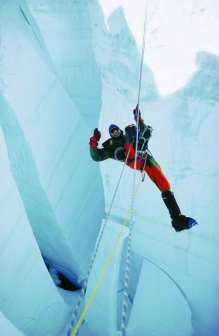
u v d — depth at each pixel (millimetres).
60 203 6277
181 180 4328
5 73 5203
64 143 6148
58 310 5836
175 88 4398
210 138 4020
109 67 5438
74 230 6812
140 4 4719
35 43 6277
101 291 5039
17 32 5566
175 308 4664
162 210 4684
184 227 2430
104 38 5492
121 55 5121
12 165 6145
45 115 5789
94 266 5168
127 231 4965
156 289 4863
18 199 5031
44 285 5547
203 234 4168
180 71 4312
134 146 3039
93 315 5273
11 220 4926
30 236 5242
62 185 6238
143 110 4812
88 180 6805
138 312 4832
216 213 3994
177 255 4605
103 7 5383
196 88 4133
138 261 5891
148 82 4742
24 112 5355
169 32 4395
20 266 5109
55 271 8070
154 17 4562
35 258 5363
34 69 5598
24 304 5199
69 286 7715
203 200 4105
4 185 4824
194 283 4539
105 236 5148
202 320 4645
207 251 4195
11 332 3631
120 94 5223
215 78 3910
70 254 7020
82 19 6121
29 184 6082
